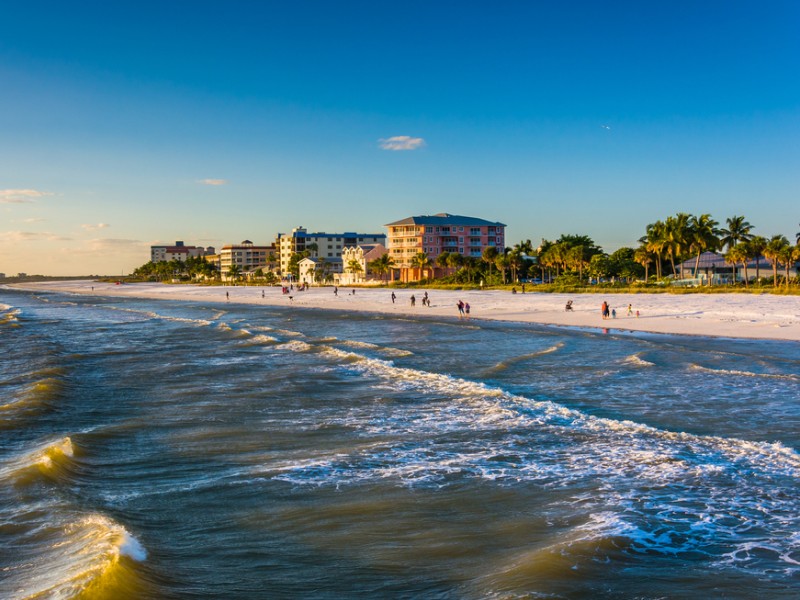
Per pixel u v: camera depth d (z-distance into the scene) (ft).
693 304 289.12
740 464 65.67
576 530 49.78
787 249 370.12
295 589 41.27
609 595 39.40
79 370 135.64
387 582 41.96
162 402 101.60
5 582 41.52
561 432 80.18
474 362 140.97
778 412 88.58
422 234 653.30
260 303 435.12
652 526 50.52
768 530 49.65
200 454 72.54
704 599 39.01
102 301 522.88
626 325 216.95
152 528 51.49
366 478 63.72
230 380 121.29
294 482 62.54
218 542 48.75
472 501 57.00
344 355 152.66
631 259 535.19
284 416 91.30
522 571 42.24
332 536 49.67
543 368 130.52
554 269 565.53
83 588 38.63
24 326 262.88
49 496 57.72
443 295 444.55
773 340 168.76
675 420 85.30
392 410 94.38
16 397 105.29
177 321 281.95
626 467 65.77
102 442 77.71
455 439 78.02
